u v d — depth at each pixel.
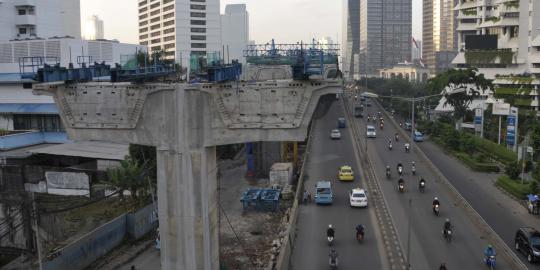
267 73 44.56
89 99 25.69
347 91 179.00
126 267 33.56
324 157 71.81
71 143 62.78
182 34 154.38
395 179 58.03
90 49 80.25
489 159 68.19
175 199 24.67
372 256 34.22
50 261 30.09
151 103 24.77
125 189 44.81
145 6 174.75
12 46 78.75
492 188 53.78
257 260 33.78
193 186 24.47
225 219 43.34
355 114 119.88
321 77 25.02
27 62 75.88
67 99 25.95
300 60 25.95
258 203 45.69
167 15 159.12
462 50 127.88
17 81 70.94
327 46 32.84
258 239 38.12
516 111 65.31
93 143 62.44
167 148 24.61
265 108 24.58
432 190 52.81
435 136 85.88
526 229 34.81
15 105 71.62
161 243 25.16
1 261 35.03
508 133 66.12
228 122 24.58
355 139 87.81
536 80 96.38
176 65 36.94
